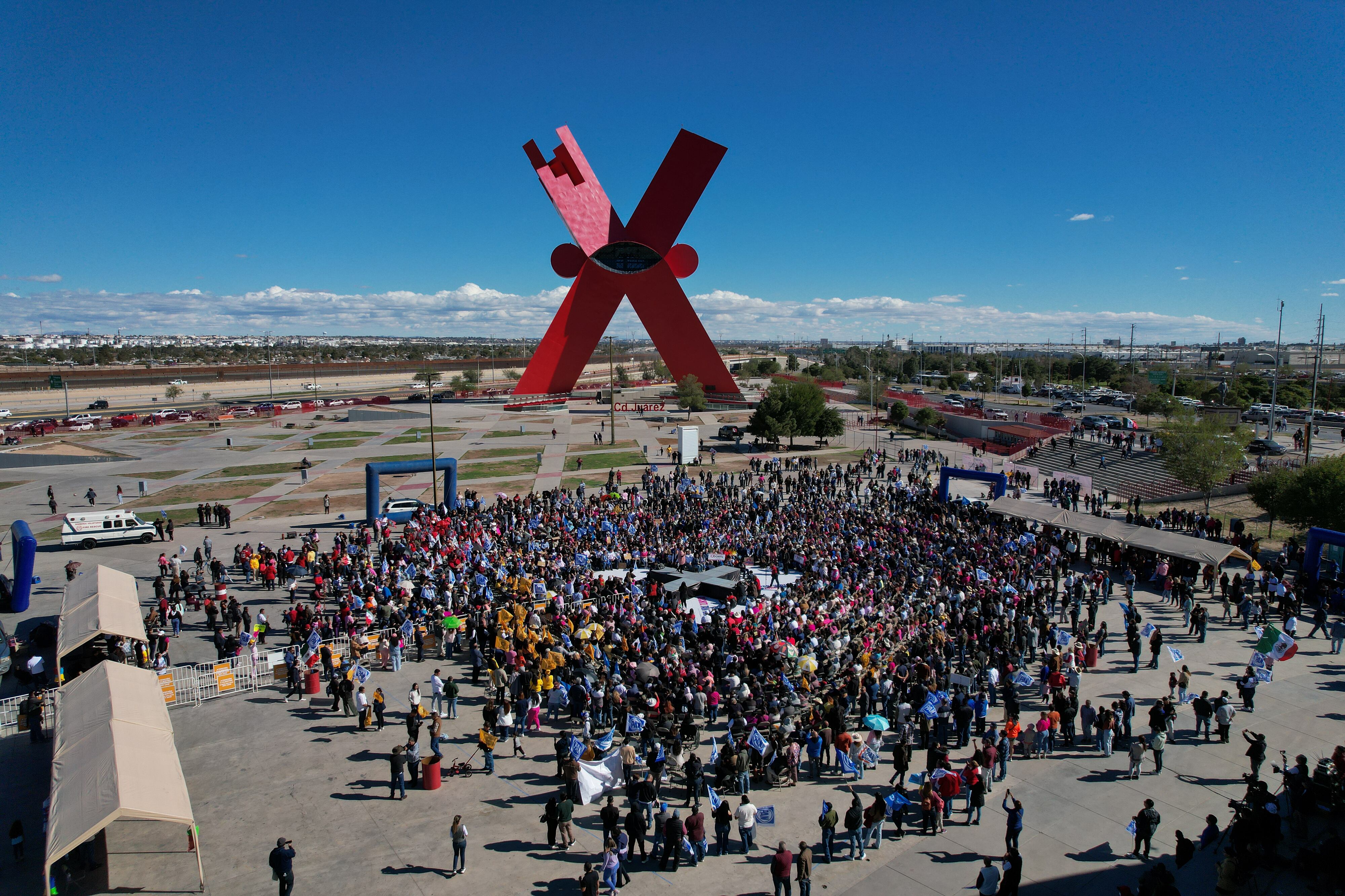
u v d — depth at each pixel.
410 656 22.14
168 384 138.50
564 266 86.88
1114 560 30.11
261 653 21.16
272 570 28.00
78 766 12.40
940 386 144.62
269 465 56.88
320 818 14.09
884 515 37.22
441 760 15.62
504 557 28.94
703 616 23.64
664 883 12.31
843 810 14.47
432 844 13.34
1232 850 11.35
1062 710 16.92
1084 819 14.09
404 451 63.28
